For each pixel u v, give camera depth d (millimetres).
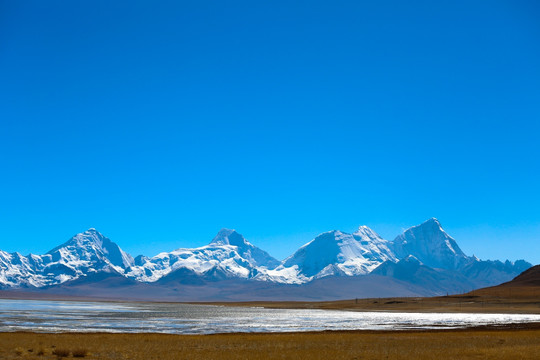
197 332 96625
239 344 66125
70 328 104688
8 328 102375
